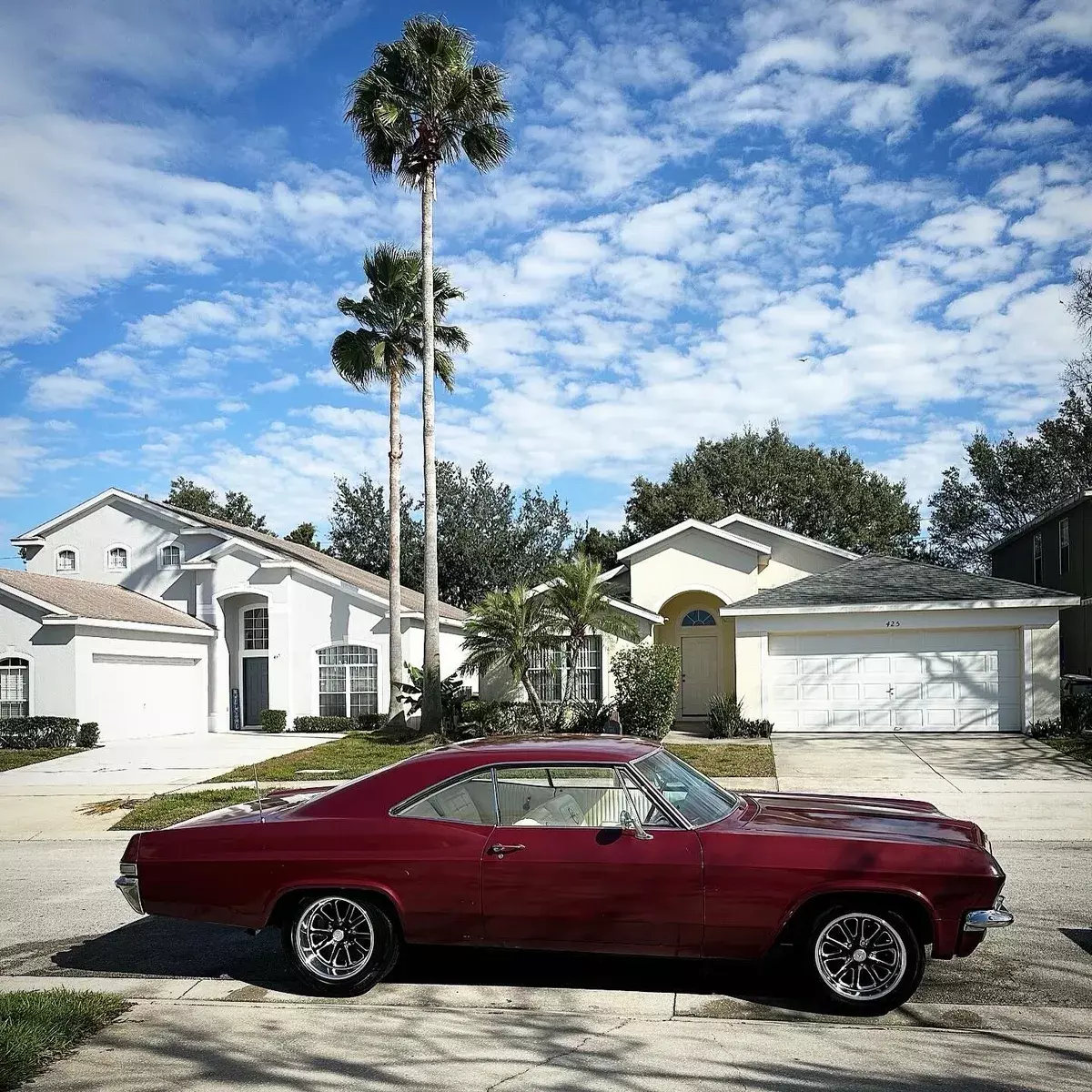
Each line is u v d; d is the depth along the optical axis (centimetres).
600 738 686
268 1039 536
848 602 2081
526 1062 497
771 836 588
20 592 2405
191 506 6125
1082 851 1033
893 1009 571
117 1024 562
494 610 2133
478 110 2362
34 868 1093
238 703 2984
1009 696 2052
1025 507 4647
